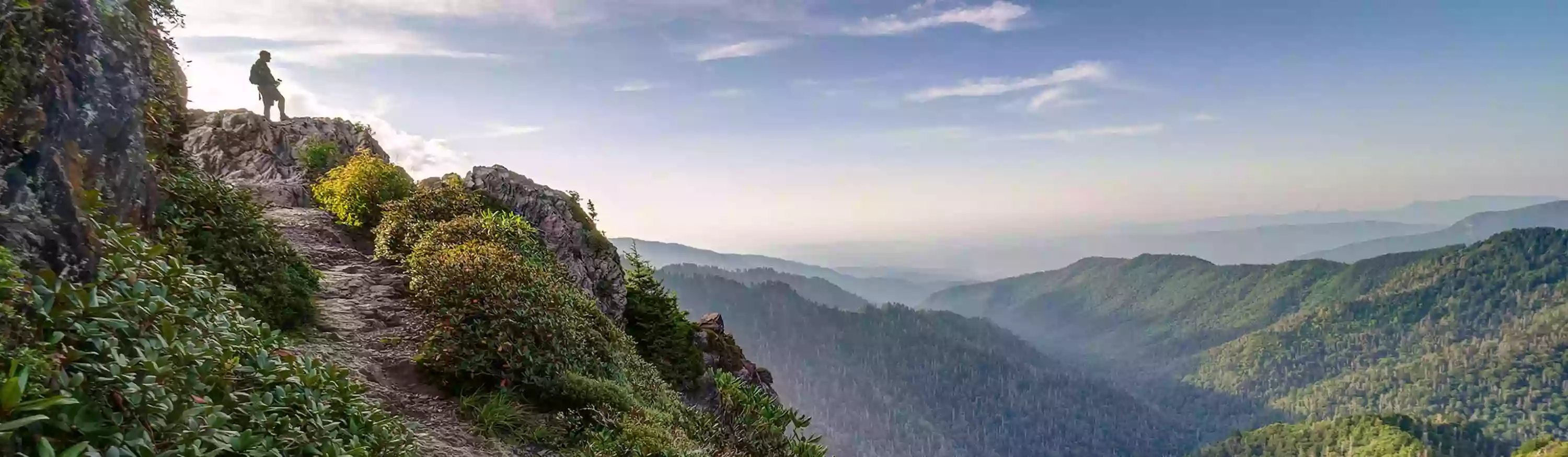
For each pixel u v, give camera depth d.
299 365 5.44
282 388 4.86
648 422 9.62
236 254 9.06
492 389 9.13
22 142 4.22
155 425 3.53
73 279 4.29
